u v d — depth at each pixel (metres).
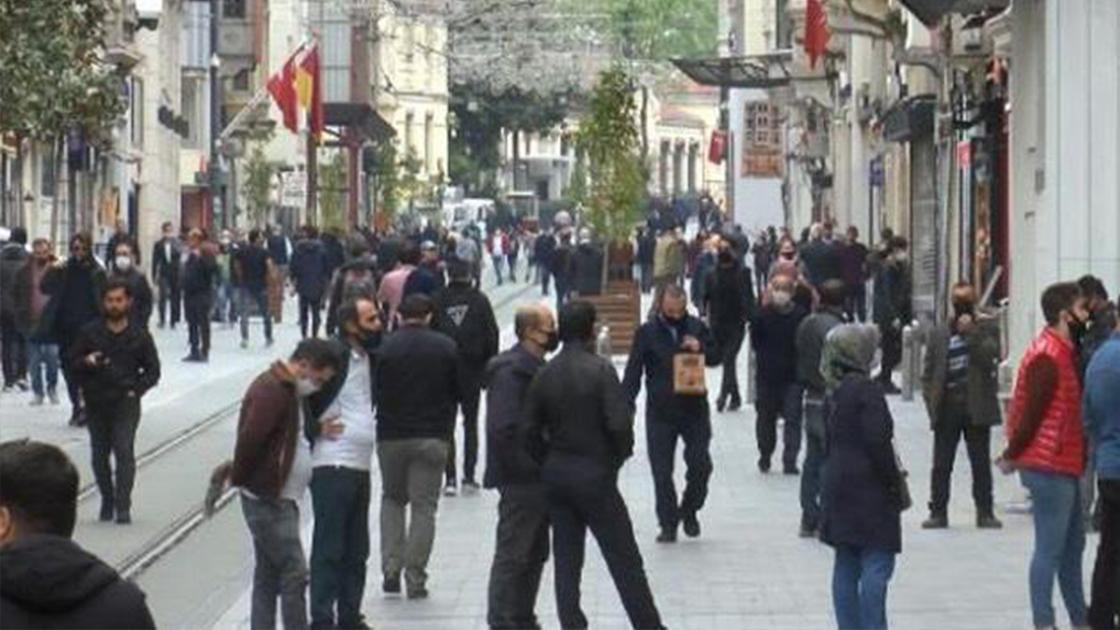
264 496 21.70
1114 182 34.50
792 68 88.56
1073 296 22.80
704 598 25.98
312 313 65.75
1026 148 40.94
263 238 75.69
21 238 49.12
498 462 23.27
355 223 114.81
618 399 22.56
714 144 128.50
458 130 154.75
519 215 151.38
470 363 34.44
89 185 84.31
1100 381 22.45
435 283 40.06
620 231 69.56
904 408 48.81
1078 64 34.38
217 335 72.94
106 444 31.94
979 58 51.47
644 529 31.69
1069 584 23.22
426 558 26.03
